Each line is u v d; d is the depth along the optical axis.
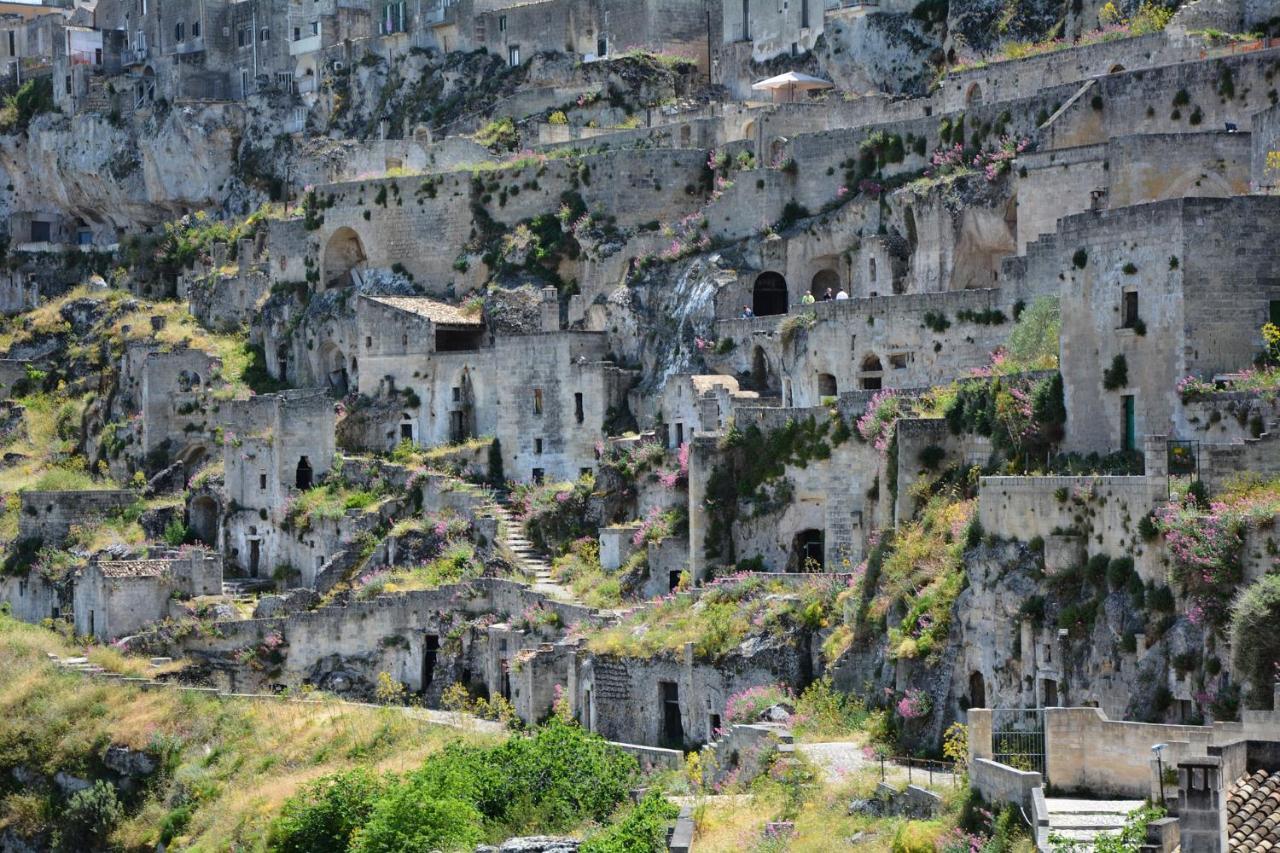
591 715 137.25
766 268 170.50
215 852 135.00
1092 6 173.88
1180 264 111.00
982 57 181.38
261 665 163.25
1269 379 107.62
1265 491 97.56
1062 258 119.06
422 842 113.38
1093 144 144.88
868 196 166.75
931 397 133.25
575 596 151.88
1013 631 107.25
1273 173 131.88
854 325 148.62
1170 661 96.06
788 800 105.50
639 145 195.25
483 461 177.25
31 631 176.25
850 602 124.69
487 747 129.12
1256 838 70.12
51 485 198.50
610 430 171.00
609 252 182.50
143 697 159.00
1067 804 88.12
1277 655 90.00
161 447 198.50
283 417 181.50
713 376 160.25
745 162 181.12
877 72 194.50
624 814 112.44
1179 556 96.94
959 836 90.88
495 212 193.75
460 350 184.50
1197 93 146.00
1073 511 106.12
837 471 139.62
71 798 154.12
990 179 154.38
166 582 171.88
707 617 134.75
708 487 146.00
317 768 142.75
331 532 175.38
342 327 195.75
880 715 115.69
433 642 157.88
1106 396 115.88
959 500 121.19
